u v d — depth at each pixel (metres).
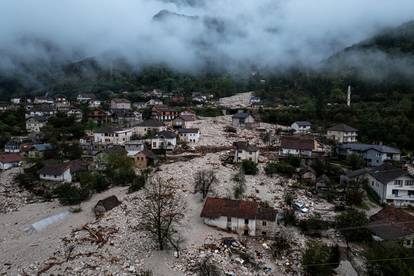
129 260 42.78
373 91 163.62
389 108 128.50
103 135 105.50
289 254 44.53
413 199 61.94
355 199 61.56
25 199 68.75
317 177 73.88
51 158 91.00
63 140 106.62
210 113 162.88
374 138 107.69
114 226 52.56
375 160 86.38
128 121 137.62
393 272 34.53
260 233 48.97
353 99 157.75
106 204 59.88
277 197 63.41
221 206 51.66
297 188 69.25
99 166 82.06
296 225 52.19
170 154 95.69
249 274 39.84
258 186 69.50
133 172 76.31
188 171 79.31
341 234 49.66
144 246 45.78
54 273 40.81
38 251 46.72
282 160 87.31
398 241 42.91
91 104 174.12
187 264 41.38
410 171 78.50
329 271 39.38
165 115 144.38
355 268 41.59
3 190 73.00
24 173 81.12
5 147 100.25
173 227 49.62
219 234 48.78
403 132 104.75
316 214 56.09
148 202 58.84
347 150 90.25
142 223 50.44
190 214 55.31
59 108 157.75
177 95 199.50
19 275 40.94
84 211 60.88
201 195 63.91
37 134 113.44
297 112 149.38
